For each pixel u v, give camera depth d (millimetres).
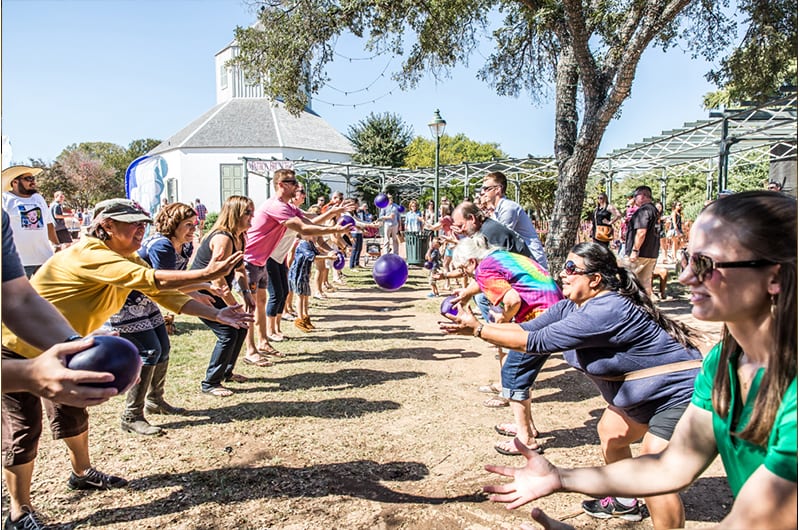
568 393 5613
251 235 6266
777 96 13391
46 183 50188
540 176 24094
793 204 1338
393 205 17547
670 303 10969
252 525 3121
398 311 10375
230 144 41156
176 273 3164
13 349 2717
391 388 5648
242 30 13875
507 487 1758
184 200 41062
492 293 3928
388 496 3475
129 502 3342
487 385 5773
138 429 4371
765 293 1339
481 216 4859
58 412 3199
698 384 1727
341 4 12719
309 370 6285
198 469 3783
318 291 11875
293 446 4195
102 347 1545
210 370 5332
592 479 1739
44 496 3375
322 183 37969
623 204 37406
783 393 1291
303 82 13766
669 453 1757
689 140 18047
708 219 1405
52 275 3203
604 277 2842
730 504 3375
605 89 10203
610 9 12289
